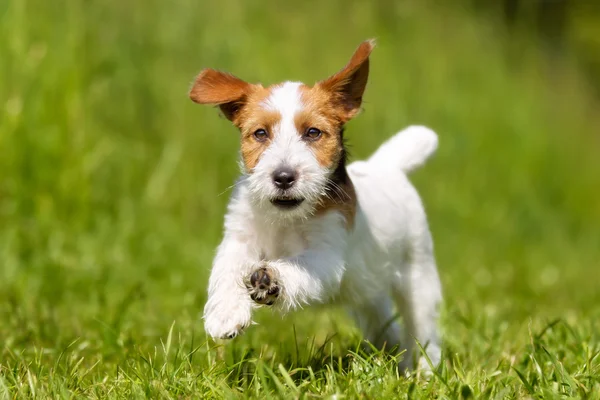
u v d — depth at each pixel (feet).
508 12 66.18
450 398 17.49
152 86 45.21
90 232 39.78
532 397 17.72
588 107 67.10
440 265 44.27
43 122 40.09
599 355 20.83
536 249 51.52
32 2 41.19
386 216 22.65
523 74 60.08
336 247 20.13
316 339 25.82
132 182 43.19
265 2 51.44
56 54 40.98
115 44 44.47
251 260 19.92
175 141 44.91
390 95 50.55
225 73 21.16
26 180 39.65
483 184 52.29
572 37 79.36
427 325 24.03
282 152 19.35
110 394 18.30
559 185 57.26
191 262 37.83
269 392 17.34
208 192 44.70
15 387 18.49
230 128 46.03
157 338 24.88
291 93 20.43
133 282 33.81
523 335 25.98
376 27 53.72
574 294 39.32
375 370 18.71
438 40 55.83
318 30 51.44
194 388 18.15
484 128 53.52
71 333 25.41
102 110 43.68
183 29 46.83
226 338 18.94
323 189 19.61
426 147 25.13
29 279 32.58
